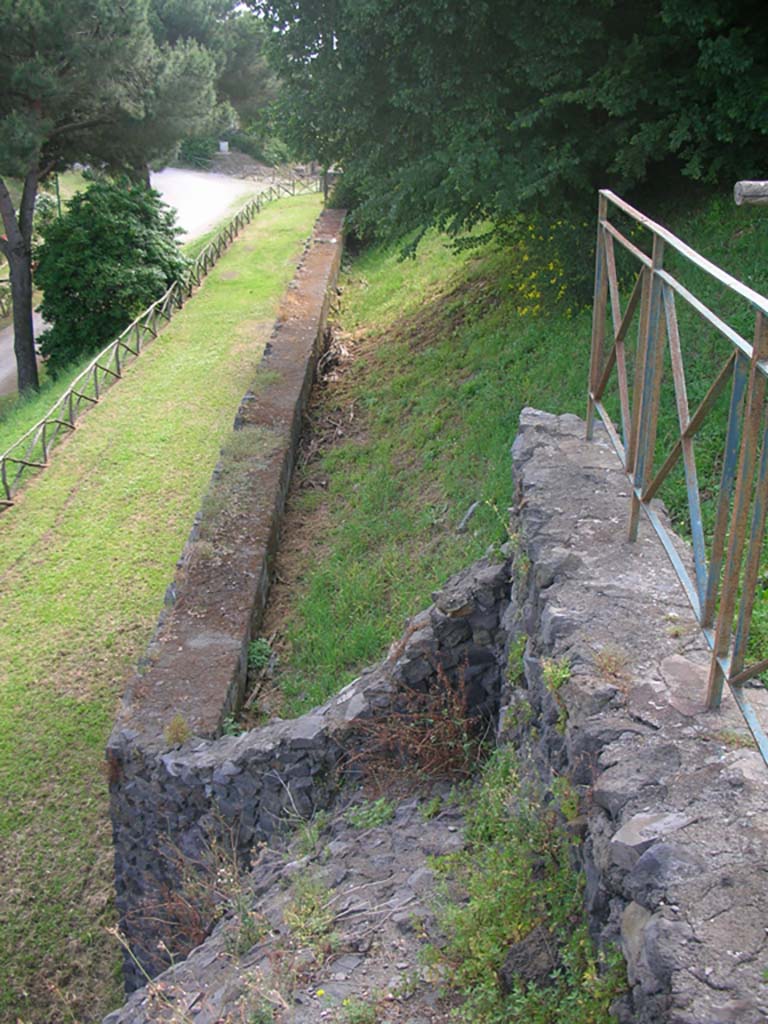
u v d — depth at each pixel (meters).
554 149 10.61
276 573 10.64
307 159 13.66
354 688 6.56
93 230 21.83
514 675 4.96
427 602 8.59
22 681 9.91
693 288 9.17
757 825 2.91
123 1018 4.98
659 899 2.73
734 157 10.35
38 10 18.31
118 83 20.78
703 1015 2.38
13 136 18.78
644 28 10.52
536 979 3.53
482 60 10.72
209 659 8.31
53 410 15.14
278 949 4.44
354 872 5.11
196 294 22.89
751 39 9.72
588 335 10.49
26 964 7.45
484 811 4.80
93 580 11.52
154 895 7.22
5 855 8.12
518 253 13.30
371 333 17.03
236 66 44.50
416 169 11.34
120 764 7.20
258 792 6.54
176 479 13.73
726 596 3.03
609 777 3.23
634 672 3.73
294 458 12.91
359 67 11.49
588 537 4.70
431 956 3.92
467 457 10.36
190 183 48.72
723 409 7.50
